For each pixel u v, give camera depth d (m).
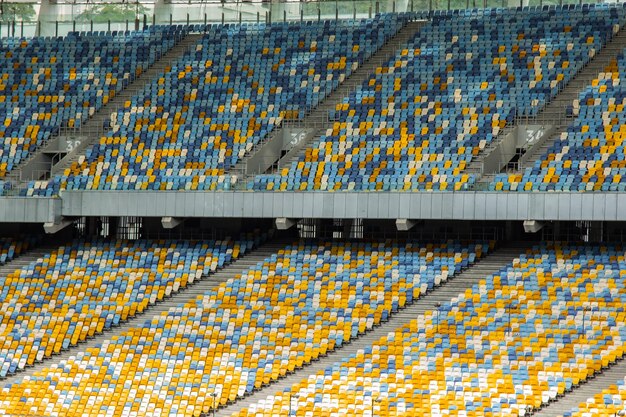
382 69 86.06
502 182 74.12
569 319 67.88
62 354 73.06
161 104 86.88
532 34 85.94
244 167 81.00
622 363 64.44
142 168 82.06
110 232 81.81
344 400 65.56
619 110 77.62
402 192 73.12
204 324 73.19
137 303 75.69
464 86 82.88
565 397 63.34
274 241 78.75
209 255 78.19
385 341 69.50
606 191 70.56
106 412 68.25
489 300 70.56
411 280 73.25
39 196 79.88
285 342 70.94
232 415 66.44
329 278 74.62
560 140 76.44
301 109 84.31
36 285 78.25
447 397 64.44
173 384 69.38
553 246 73.31
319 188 78.00
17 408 69.25
